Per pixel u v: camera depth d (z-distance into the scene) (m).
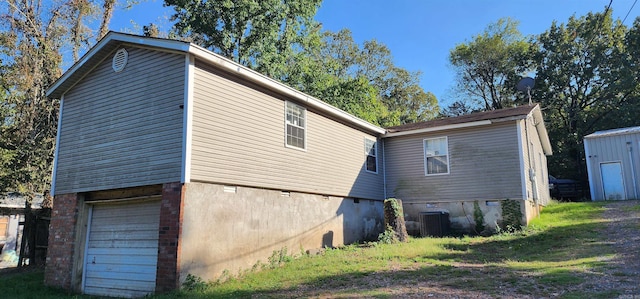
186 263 7.94
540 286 6.30
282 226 10.73
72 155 10.62
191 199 8.20
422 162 15.73
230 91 9.48
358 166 14.77
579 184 23.42
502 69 34.28
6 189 15.63
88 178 10.05
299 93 11.52
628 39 27.36
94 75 10.62
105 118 10.02
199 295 7.25
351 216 14.08
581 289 5.97
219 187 8.92
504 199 13.71
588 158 19.80
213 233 8.62
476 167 14.47
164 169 8.45
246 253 9.42
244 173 9.58
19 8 16.95
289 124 11.46
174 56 8.87
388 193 16.25
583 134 28.72
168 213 8.16
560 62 29.86
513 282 6.67
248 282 8.28
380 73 39.88
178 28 22.66
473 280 6.99
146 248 9.02
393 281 7.30
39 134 16.27
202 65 8.84
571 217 13.88
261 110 10.40
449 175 15.01
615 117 27.22
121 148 9.47
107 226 9.97
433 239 12.80
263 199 10.19
